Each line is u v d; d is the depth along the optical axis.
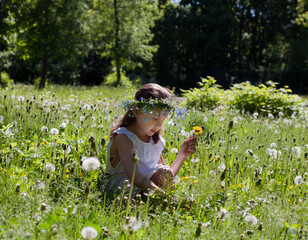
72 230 2.33
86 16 24.86
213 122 6.67
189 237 2.46
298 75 45.03
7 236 2.01
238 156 4.61
